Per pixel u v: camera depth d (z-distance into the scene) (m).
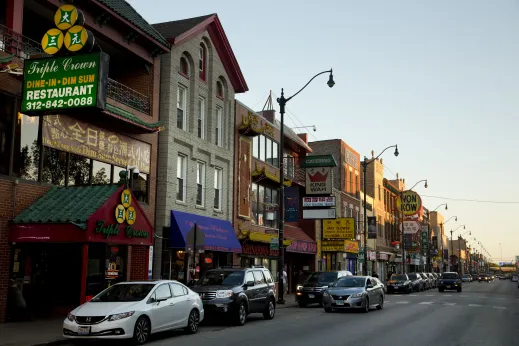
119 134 21.59
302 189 41.16
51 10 19.00
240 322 17.56
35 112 16.16
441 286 49.47
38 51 18.94
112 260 20.83
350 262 51.53
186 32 25.66
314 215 38.94
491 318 20.89
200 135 27.50
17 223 16.42
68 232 16.09
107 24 20.97
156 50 23.88
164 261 23.94
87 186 18.00
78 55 15.90
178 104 25.84
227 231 28.02
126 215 17.66
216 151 28.47
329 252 45.44
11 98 16.86
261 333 15.55
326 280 27.53
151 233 19.19
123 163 21.75
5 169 16.56
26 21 19.95
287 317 20.88
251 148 32.59
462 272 165.00
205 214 27.19
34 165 17.64
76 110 15.92
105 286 19.95
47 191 17.86
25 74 16.17
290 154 40.41
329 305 23.03
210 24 28.11
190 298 15.45
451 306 27.69
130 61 23.89
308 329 16.58
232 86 30.58
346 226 43.12
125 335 12.55
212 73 28.45
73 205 16.91
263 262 33.91
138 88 23.97
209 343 13.38
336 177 50.16
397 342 13.74
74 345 13.14
